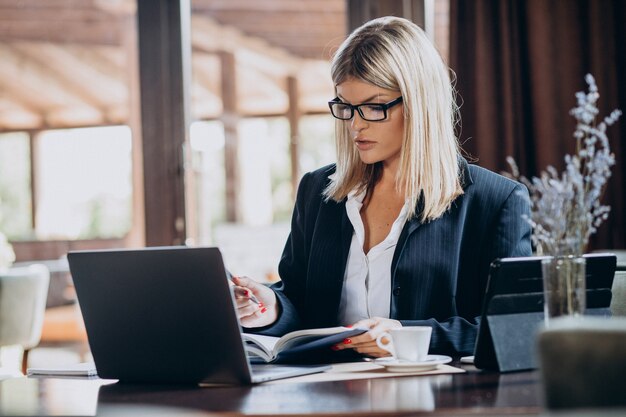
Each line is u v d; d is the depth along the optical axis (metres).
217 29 4.62
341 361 1.93
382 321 1.91
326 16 4.54
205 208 4.63
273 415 1.33
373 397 1.43
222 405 1.42
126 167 4.71
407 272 2.10
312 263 2.20
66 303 4.81
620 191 3.87
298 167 4.59
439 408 1.32
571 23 3.94
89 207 4.77
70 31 4.78
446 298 2.11
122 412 1.40
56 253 4.82
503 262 1.66
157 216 4.64
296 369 1.74
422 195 2.15
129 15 4.71
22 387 1.71
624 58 3.91
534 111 3.96
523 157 3.98
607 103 3.90
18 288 4.39
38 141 4.84
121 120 4.71
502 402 1.35
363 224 2.22
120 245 4.74
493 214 2.15
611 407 0.99
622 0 3.92
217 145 4.62
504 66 3.98
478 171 2.22
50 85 4.82
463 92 4.02
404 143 2.12
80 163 4.77
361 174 2.24
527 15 3.97
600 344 0.99
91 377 1.84
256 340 1.88
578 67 3.94
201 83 4.62
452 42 4.02
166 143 4.62
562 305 1.57
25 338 4.45
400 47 2.11
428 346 1.78
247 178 4.61
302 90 4.57
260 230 4.60
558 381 1.01
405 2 4.36
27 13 4.84
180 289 1.61
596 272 1.79
